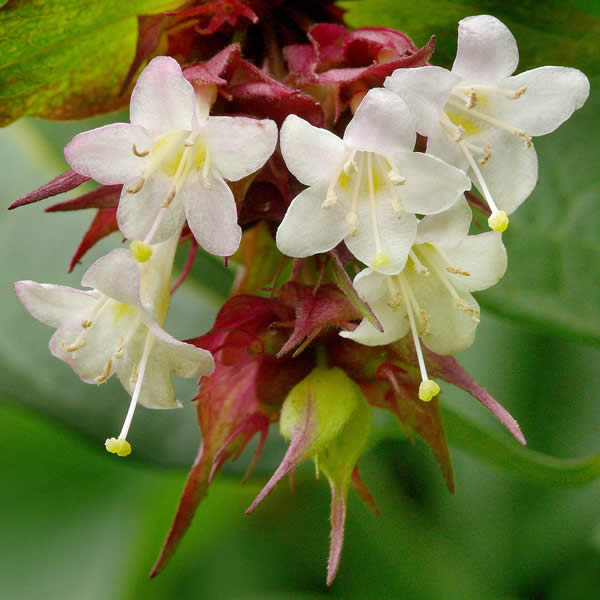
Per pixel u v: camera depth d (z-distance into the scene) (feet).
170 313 0.88
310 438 0.72
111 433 0.86
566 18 0.78
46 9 0.74
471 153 0.72
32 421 0.88
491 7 0.79
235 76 0.72
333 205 0.70
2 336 0.86
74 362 0.73
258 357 0.74
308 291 0.72
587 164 0.83
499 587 0.88
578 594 0.87
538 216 0.83
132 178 0.70
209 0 0.76
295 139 0.69
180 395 0.86
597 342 0.83
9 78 0.77
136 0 0.75
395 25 0.80
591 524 0.88
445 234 0.71
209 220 0.70
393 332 0.72
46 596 0.88
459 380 0.73
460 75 0.72
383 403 0.74
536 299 0.83
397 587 0.88
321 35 0.74
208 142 0.70
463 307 0.72
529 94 0.72
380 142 0.70
